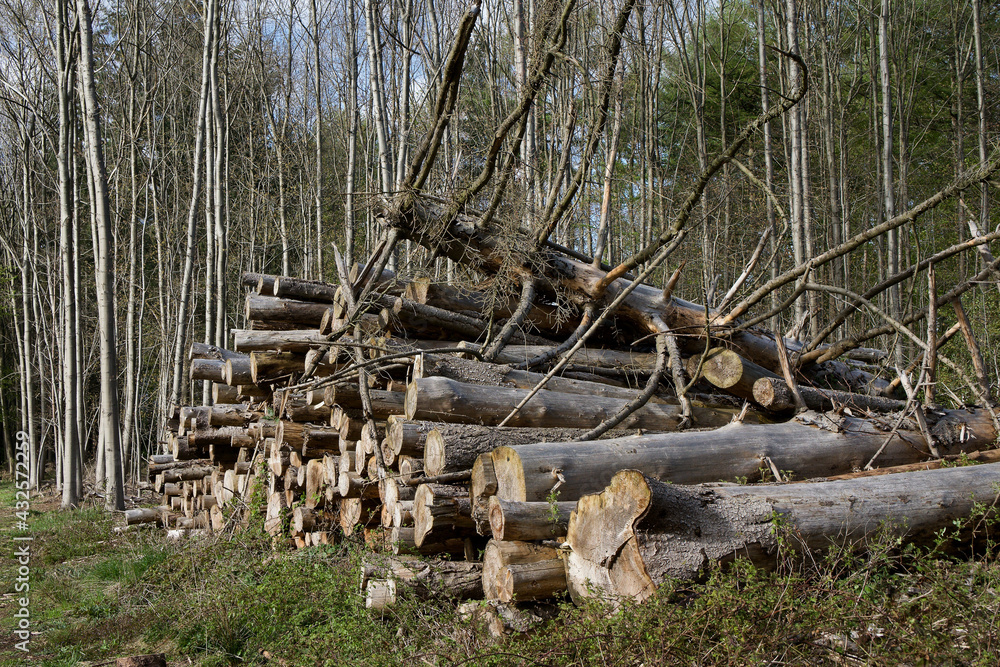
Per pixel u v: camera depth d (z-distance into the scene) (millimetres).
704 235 13523
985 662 2613
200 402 21469
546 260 6312
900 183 15773
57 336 19766
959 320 5617
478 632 3713
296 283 7309
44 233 21641
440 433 4594
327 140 24047
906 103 18922
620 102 7293
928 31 19047
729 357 5617
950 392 5512
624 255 16000
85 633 5488
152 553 7680
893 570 3631
